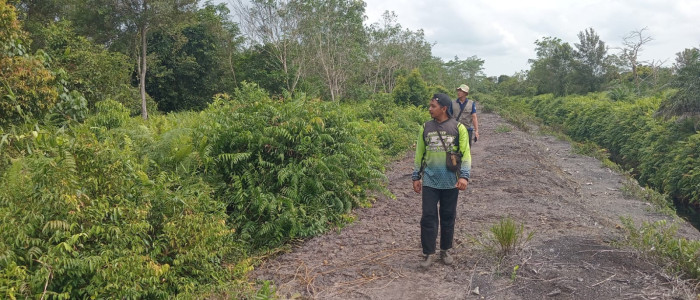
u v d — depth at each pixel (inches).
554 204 289.6
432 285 168.1
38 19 1083.3
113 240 156.2
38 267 139.9
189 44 1312.7
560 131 1024.2
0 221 142.9
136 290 147.7
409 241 217.6
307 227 237.0
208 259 181.6
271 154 261.0
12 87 277.6
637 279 160.2
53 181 154.9
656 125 660.7
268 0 1403.8
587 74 1998.0
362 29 1724.9
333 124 297.7
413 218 257.6
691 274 160.1
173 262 170.6
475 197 306.3
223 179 254.8
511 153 513.7
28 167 187.9
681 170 508.7
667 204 353.7
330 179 267.9
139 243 165.0
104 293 143.4
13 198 156.6
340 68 1593.3
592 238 200.5
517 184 350.3
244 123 266.4
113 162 181.9
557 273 166.6
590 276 163.6
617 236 205.6
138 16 1031.6
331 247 215.6
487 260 183.2
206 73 1344.7
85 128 289.3
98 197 166.6
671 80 603.5
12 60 281.6
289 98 308.8
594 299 149.2
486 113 1451.8
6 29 282.5
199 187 220.1
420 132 181.8
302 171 250.1
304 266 193.8
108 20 1063.0
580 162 555.5
